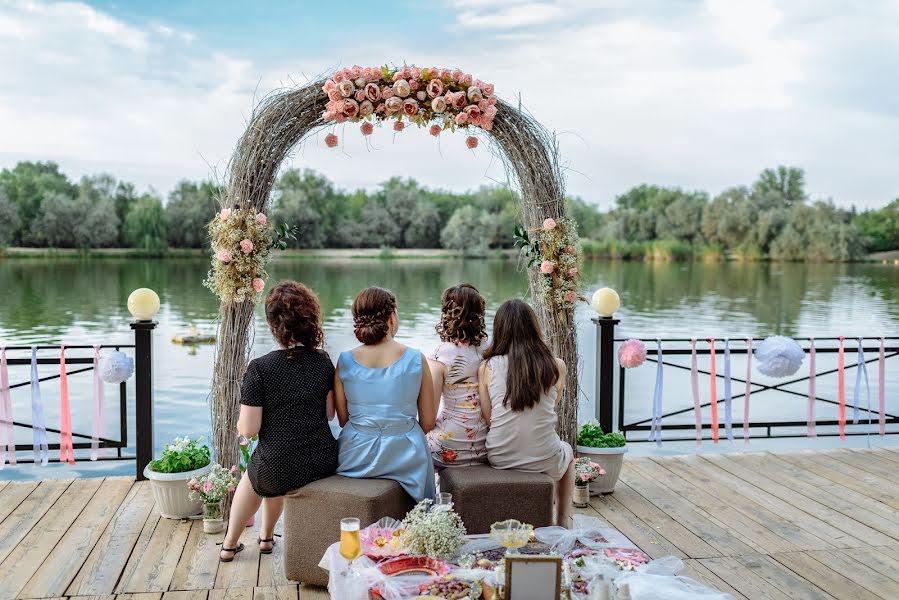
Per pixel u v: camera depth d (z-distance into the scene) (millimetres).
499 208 36312
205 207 35812
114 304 20719
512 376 3156
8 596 2951
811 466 4781
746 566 3279
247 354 3900
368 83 3836
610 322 4566
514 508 3025
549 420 3225
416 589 2211
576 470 4039
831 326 16812
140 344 4316
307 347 3121
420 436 3088
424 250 36844
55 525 3678
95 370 4434
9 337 14469
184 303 21094
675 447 6918
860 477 4559
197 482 3607
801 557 3377
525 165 4188
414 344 13141
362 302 3146
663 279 30500
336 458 3078
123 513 3854
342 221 36312
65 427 4426
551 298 4230
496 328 3271
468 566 2328
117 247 35281
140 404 4340
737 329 16219
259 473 2986
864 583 3121
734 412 8273
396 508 2979
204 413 8430
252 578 3141
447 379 3307
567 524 3457
